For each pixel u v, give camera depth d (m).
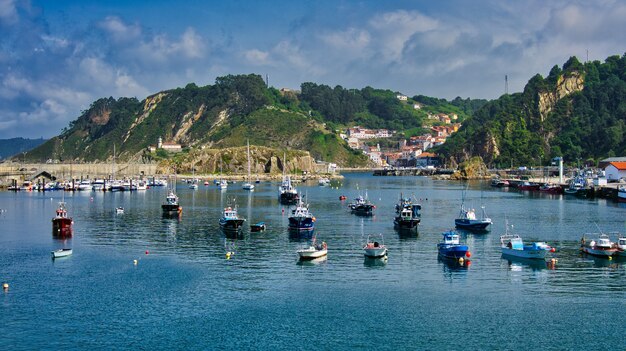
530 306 73.12
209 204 194.00
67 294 77.81
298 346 61.72
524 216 158.12
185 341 62.84
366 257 98.88
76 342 62.50
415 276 86.50
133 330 65.69
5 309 71.94
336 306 73.19
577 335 64.38
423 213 167.25
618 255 98.88
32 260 97.50
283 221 146.38
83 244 111.88
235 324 67.44
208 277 85.88
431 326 66.88
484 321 68.31
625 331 65.44
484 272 88.88
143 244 111.56
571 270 90.12
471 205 191.25
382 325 67.12
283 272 88.62
